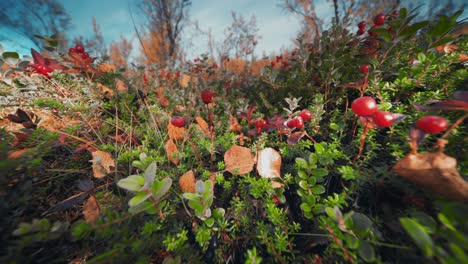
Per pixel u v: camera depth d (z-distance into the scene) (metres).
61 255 0.08
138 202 0.07
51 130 0.11
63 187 0.11
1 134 0.10
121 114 0.17
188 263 0.08
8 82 0.14
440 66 0.11
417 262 0.06
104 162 0.10
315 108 0.12
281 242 0.08
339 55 0.17
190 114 0.17
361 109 0.08
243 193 0.10
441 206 0.06
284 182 0.09
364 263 0.07
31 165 0.09
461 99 0.07
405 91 0.12
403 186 0.08
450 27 0.09
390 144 0.09
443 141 0.06
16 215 0.08
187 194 0.08
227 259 0.08
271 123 0.12
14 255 0.07
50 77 0.16
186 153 0.12
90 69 0.16
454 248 0.05
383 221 0.08
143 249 0.08
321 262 0.07
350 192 0.08
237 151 0.11
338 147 0.11
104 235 0.07
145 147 0.12
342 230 0.07
